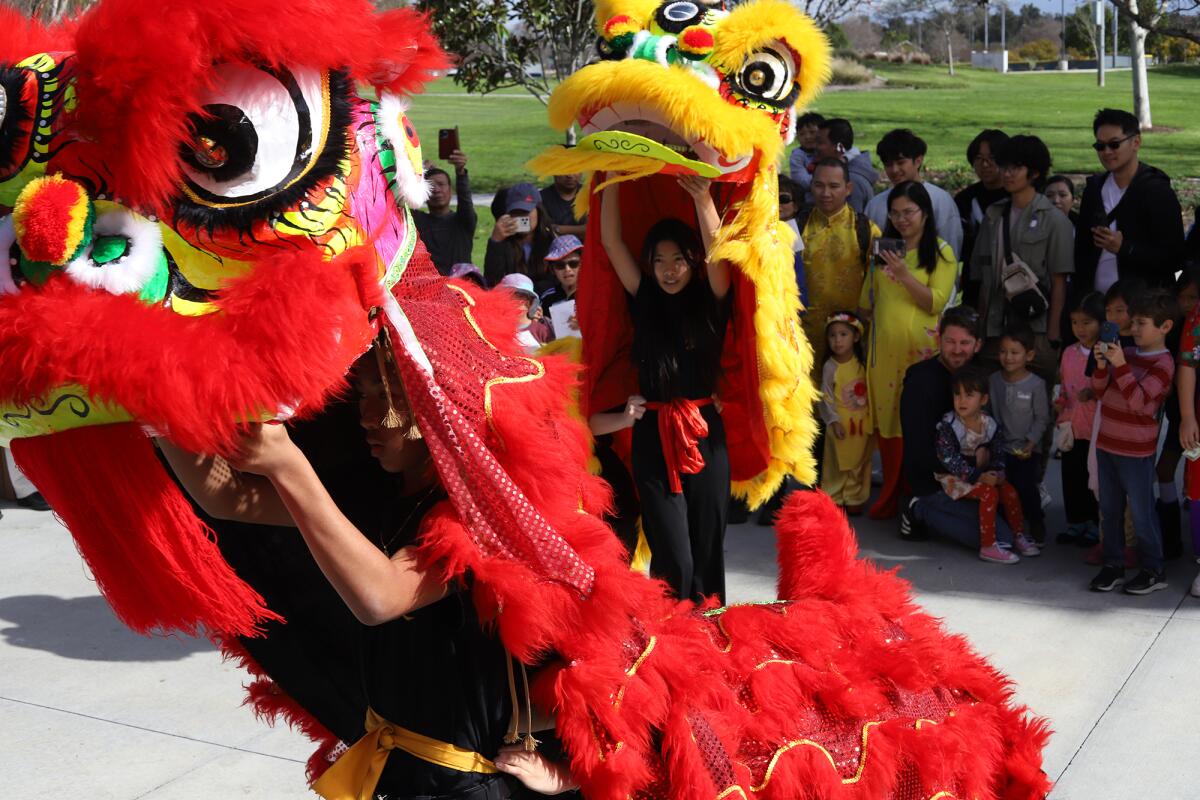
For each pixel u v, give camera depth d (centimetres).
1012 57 6806
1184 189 1820
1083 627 498
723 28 407
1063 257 664
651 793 219
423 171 216
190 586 188
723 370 460
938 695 260
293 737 436
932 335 625
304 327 170
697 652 233
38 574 602
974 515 588
